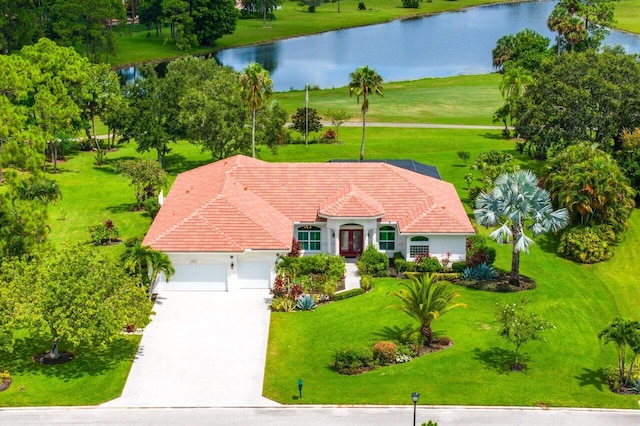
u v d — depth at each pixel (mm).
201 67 103188
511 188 58594
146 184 77812
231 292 58969
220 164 72250
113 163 95312
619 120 85438
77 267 47688
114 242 69188
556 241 70812
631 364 45719
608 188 68312
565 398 44781
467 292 58906
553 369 48281
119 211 77188
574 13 148125
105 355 49719
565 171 71375
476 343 51312
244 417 42906
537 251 68625
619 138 87562
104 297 47656
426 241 63000
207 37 199625
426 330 50906
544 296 58656
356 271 62719
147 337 52125
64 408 43719
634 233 72875
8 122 60844
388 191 66312
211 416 43031
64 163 94438
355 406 43719
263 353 50219
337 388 45844
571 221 70062
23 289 47281
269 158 97375
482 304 56906
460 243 62969
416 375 47188
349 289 59250
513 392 45312
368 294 58438
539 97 88125
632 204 71688
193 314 55469
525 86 107625
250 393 45438
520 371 47812
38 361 48812
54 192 65312
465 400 44281
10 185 58469
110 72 100688
